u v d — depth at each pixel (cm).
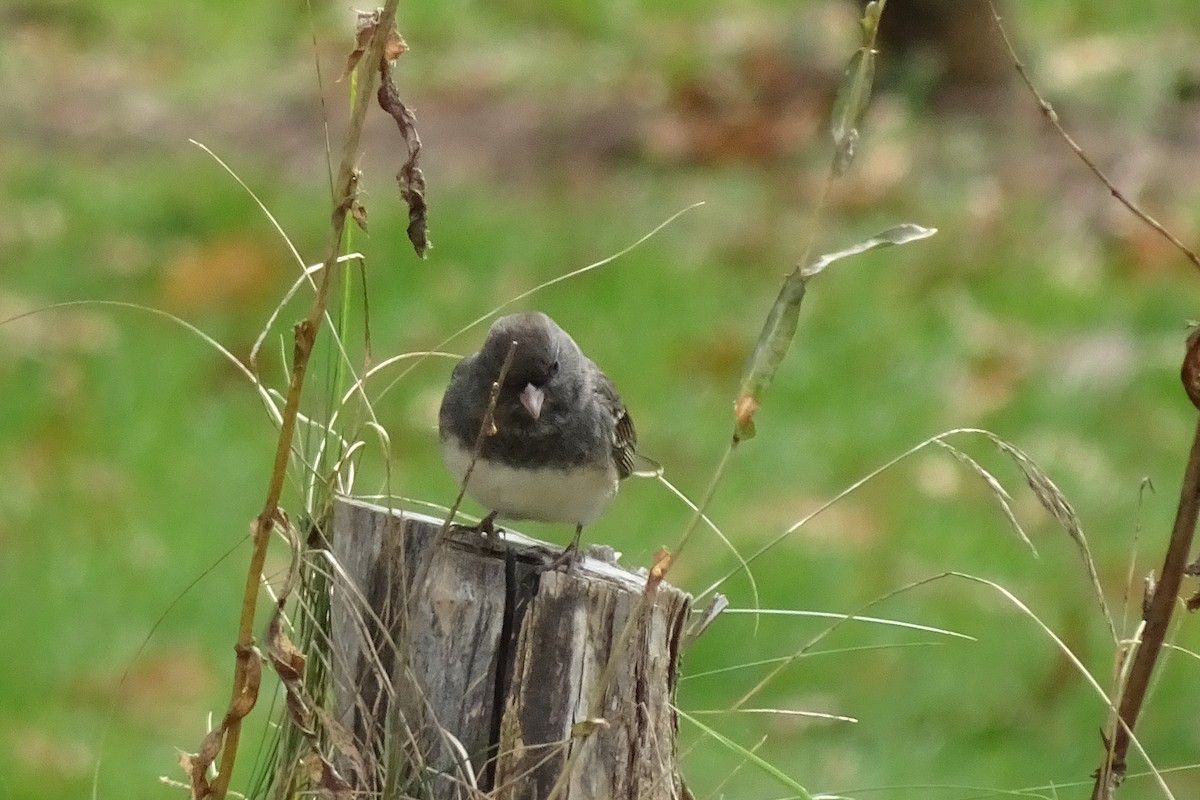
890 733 925
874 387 1314
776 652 977
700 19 2328
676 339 1378
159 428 1268
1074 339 1377
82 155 1973
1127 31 2142
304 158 1911
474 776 486
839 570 1058
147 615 1044
